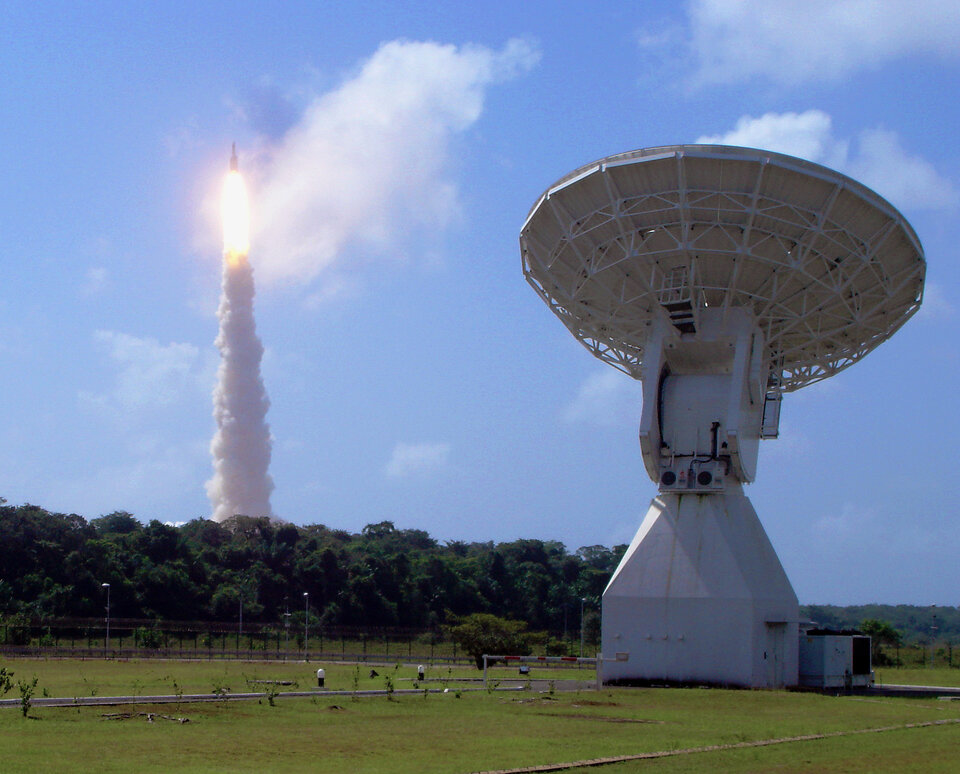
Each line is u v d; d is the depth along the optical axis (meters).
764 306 58.75
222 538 159.88
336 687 50.16
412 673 67.06
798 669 59.62
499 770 25.50
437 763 26.61
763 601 56.78
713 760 28.02
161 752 27.36
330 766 25.83
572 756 28.19
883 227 55.41
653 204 55.59
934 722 39.56
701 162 53.59
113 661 75.44
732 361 60.88
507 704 43.62
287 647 108.06
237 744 29.27
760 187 53.88
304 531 181.50
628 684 57.12
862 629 129.12
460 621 123.12
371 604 144.88
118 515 165.88
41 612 116.56
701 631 56.41
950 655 104.25
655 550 58.59
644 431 58.50
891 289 58.53
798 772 26.47
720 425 59.38
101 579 126.56
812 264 56.69
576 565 181.62
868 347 64.31
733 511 58.62
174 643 111.12
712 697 48.69
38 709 35.50
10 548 125.44
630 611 57.97
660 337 59.56
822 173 53.38
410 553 180.12
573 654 114.69
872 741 32.81
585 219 57.28
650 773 25.84
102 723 32.66
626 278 59.16
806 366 65.94
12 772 23.61
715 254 56.47
